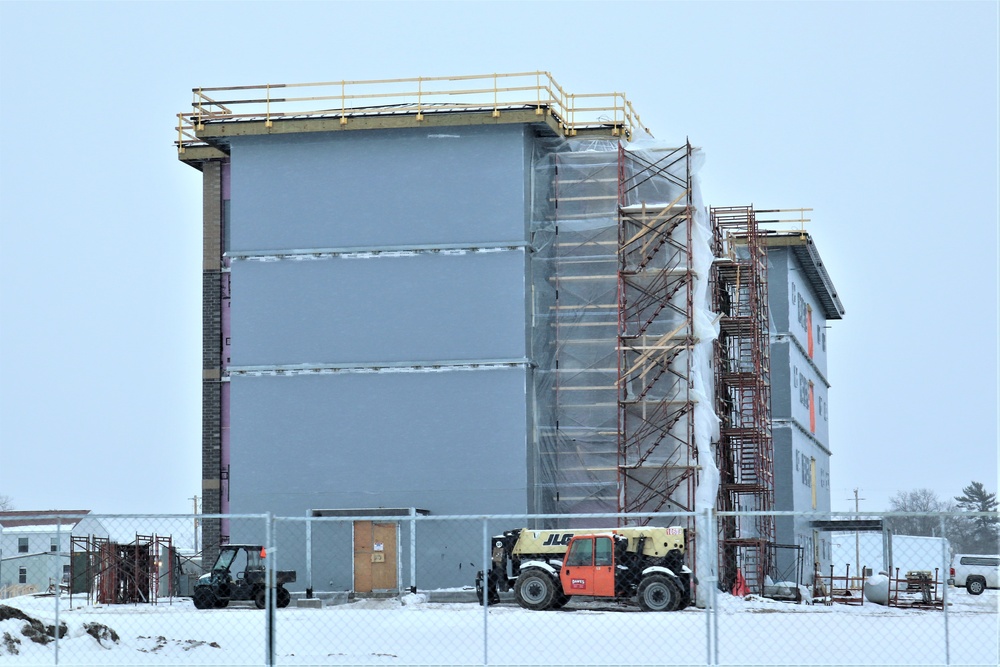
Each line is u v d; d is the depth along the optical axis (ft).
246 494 167.63
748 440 199.62
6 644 83.35
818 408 293.02
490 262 167.02
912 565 288.92
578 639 96.78
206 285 192.24
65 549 328.29
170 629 104.99
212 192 193.26
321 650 90.89
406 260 168.86
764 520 199.82
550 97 169.89
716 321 168.45
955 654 89.30
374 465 165.68
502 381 164.66
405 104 175.11
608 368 169.07
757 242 216.33
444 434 164.96
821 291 292.40
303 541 165.48
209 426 189.06
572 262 172.04
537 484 165.78
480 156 168.96
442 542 163.02
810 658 85.97
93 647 86.63
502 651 88.89
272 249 171.63
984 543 586.86
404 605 146.41
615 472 166.71
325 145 172.24
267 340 170.19
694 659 84.64
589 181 173.37
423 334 167.12
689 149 171.22
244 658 85.51
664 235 170.09
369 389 167.22
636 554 132.77
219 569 142.41
